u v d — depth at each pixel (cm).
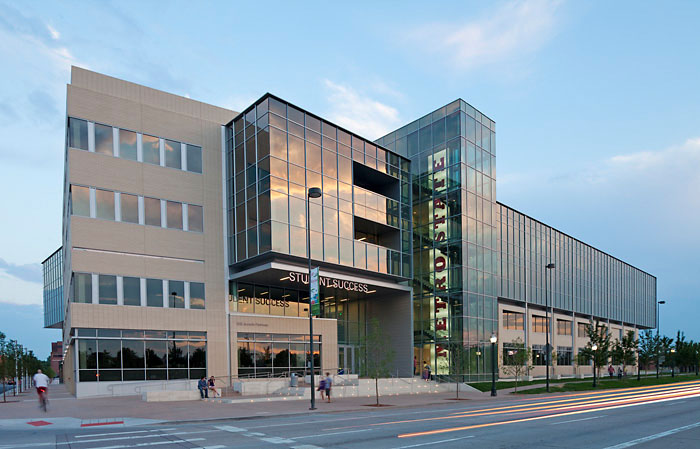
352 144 4147
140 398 2788
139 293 3194
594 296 7456
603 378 6009
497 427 1593
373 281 4169
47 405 2353
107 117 3247
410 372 4412
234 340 3506
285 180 3456
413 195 4822
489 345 4481
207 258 3528
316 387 3197
